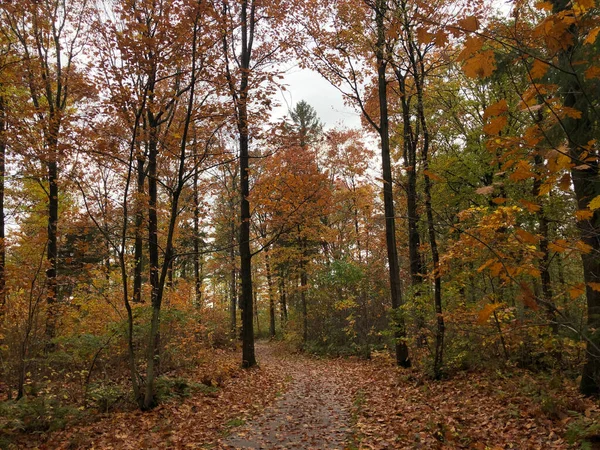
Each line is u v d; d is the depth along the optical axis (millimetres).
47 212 11289
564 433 5176
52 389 7934
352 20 10328
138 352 10031
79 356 8398
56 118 7656
